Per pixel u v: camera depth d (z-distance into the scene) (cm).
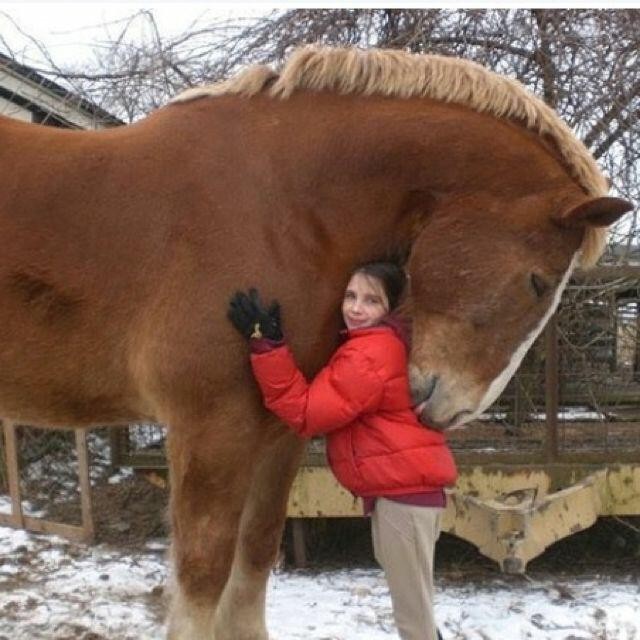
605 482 340
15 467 406
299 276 194
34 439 496
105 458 514
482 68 201
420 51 438
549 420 343
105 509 443
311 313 196
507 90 197
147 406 209
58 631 299
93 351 202
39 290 199
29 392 211
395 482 201
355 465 204
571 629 300
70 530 396
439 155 193
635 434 375
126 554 380
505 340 190
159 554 381
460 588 343
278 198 195
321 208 196
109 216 197
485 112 197
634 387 384
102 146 204
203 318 189
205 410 193
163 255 194
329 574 360
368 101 201
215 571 200
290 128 199
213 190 194
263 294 190
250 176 195
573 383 380
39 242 198
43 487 477
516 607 320
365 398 192
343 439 206
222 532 199
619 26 424
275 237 193
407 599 209
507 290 187
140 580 349
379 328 197
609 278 353
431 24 437
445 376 190
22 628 301
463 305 188
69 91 481
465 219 190
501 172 191
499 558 317
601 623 304
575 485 335
